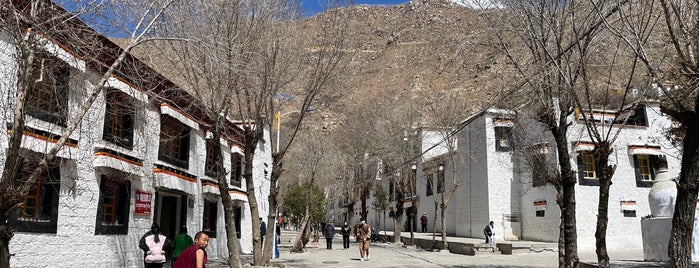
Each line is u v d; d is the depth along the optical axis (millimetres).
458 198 35094
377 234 41844
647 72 10828
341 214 66938
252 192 16344
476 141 32250
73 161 11969
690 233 7637
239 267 14406
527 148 21125
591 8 10859
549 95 12055
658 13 10492
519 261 20953
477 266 18734
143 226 15273
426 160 33531
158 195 16422
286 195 42250
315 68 16391
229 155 22453
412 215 33750
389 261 21141
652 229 16531
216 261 19688
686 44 8641
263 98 15773
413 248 31234
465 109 29062
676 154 25953
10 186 6520
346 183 38469
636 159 27656
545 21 11344
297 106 19422
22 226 10688
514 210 30516
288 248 31797
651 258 16484
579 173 26953
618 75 11898
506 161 30781
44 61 7762
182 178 17453
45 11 7723
